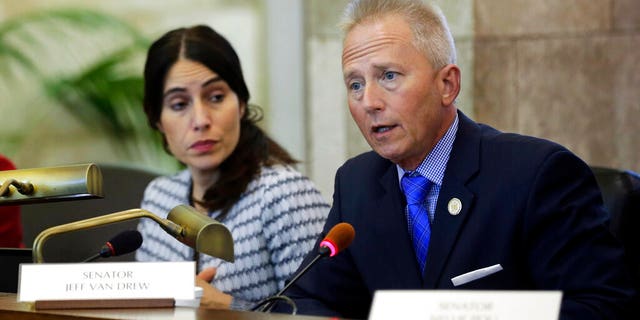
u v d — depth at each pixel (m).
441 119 4.96
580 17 8.48
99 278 4.30
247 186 6.36
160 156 10.08
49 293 4.28
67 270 4.30
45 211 7.58
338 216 5.34
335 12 9.06
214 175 6.48
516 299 3.45
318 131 9.20
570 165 4.75
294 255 6.22
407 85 4.82
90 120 10.23
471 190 4.86
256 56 9.70
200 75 6.29
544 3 8.55
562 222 4.67
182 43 6.33
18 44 10.35
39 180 4.57
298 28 9.41
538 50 8.56
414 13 4.86
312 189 6.41
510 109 8.62
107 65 10.02
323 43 9.14
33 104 10.33
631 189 5.35
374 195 5.20
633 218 5.32
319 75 9.18
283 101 9.48
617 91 8.45
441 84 4.92
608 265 4.59
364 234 5.15
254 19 9.73
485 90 8.65
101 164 7.54
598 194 4.80
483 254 4.78
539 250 4.69
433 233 4.89
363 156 5.44
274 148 6.61
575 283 4.57
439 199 4.92
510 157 4.84
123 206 7.42
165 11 10.13
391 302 3.48
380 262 5.07
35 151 10.36
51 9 10.40
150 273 4.32
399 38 4.82
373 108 4.85
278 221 6.26
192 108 6.32
